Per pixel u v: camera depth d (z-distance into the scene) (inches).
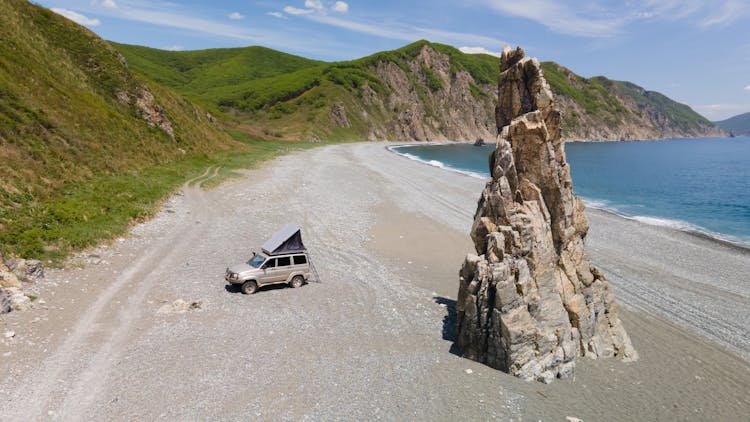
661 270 1226.6
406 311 880.3
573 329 729.0
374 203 1946.4
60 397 534.3
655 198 2645.2
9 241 892.6
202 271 1011.9
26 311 709.9
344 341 743.7
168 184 1761.8
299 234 989.2
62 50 2140.7
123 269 956.0
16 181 1122.7
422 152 6013.8
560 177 773.9
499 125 854.5
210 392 576.4
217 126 3673.7
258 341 722.2
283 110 6835.6
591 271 794.8
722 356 771.4
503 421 562.9
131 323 732.7
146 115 2295.8
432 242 1395.2
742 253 1422.2
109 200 1320.1
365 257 1213.1
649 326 878.4
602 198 2645.2
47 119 1492.4
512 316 661.9
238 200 1761.8
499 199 742.5
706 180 3555.6
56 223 1047.6
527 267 693.3
